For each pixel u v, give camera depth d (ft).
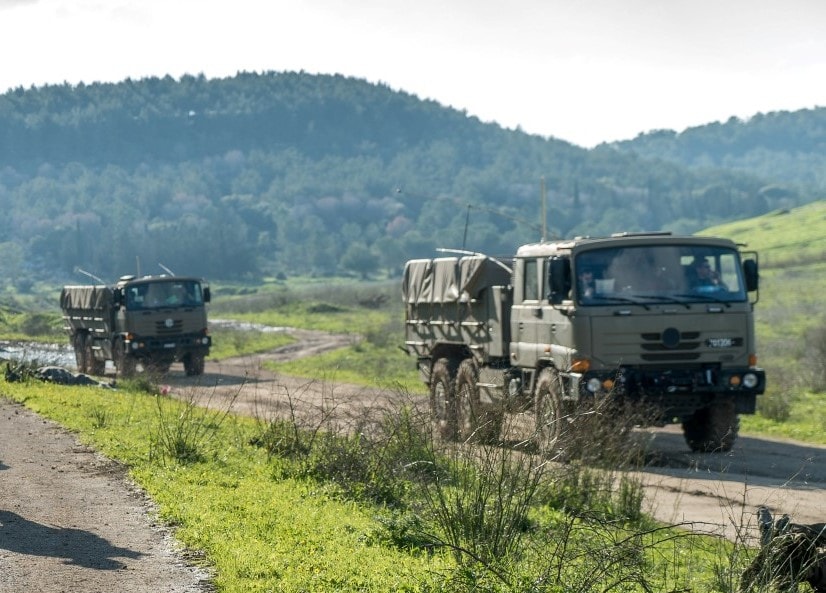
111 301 218.38
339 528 63.10
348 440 84.07
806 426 123.13
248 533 60.08
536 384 103.60
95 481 78.79
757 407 134.31
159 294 214.28
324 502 72.59
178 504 68.74
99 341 226.99
